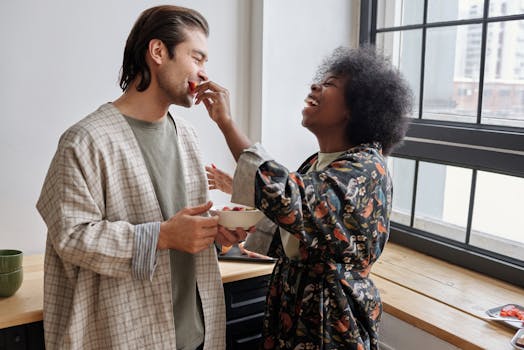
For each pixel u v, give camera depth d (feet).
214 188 5.34
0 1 6.03
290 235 4.55
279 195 3.74
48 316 4.36
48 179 4.21
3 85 6.17
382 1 8.11
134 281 4.34
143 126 4.45
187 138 4.89
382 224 4.35
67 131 4.19
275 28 7.61
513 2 6.37
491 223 6.82
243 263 6.11
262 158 4.01
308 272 4.48
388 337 6.53
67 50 6.45
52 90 6.43
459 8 7.03
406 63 7.86
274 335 4.79
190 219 4.13
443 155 7.23
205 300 4.84
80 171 4.09
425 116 7.64
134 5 6.78
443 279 6.66
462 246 7.14
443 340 5.73
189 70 4.34
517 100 6.43
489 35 6.68
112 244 4.03
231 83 7.68
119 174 4.26
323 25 8.05
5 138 6.26
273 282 4.85
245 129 7.93
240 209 5.08
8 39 6.12
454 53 7.14
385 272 6.87
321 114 4.58
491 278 6.71
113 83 6.79
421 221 7.75
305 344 4.41
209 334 4.88
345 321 4.32
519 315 5.57
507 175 6.54
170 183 4.63
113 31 6.69
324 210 3.93
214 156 7.68
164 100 4.44
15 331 4.89
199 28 4.43
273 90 7.75
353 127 4.51
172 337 4.47
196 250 4.16
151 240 4.11
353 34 8.37
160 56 4.28
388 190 4.42
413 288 6.38
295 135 8.07
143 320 4.39
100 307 4.29
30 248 6.55
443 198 7.40
